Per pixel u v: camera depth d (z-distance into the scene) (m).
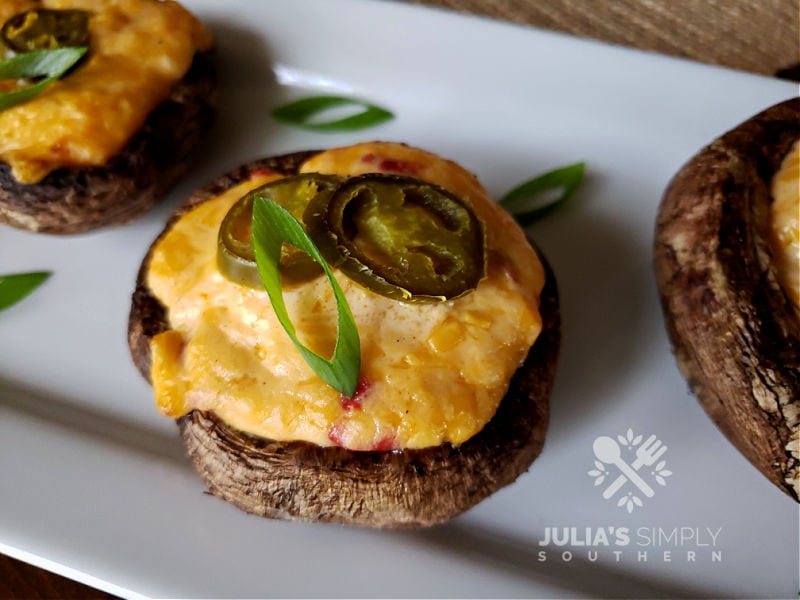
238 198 0.12
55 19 0.13
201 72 0.14
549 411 0.12
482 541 0.12
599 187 0.14
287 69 0.16
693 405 0.13
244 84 0.16
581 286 0.14
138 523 0.11
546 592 0.11
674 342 0.13
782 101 0.14
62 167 0.13
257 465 0.11
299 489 0.11
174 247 0.11
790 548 0.12
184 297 0.11
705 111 0.15
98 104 0.13
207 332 0.11
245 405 0.10
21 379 0.13
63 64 0.13
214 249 0.11
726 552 0.12
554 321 0.12
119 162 0.13
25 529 0.11
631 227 0.14
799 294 0.11
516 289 0.11
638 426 0.12
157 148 0.13
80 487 0.11
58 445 0.12
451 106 0.15
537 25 0.17
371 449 0.10
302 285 0.10
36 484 0.11
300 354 0.10
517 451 0.11
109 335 0.13
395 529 0.11
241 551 0.11
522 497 0.12
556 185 0.14
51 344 0.13
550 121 0.15
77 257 0.14
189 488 0.12
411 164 0.12
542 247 0.14
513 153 0.15
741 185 0.12
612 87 0.15
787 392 0.11
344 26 0.15
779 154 0.12
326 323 0.10
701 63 0.15
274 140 0.15
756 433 0.11
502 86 0.15
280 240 0.10
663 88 0.15
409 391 0.10
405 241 0.10
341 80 0.15
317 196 0.10
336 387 0.10
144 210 0.14
